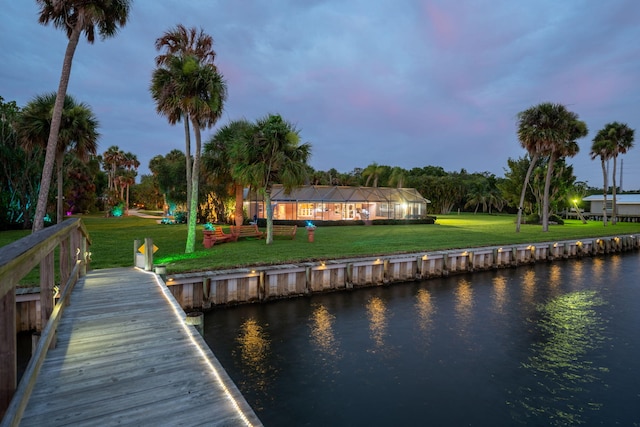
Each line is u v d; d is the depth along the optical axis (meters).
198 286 12.94
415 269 18.53
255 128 22.38
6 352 2.83
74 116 24.73
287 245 21.94
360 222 43.69
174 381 4.54
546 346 10.63
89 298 8.27
